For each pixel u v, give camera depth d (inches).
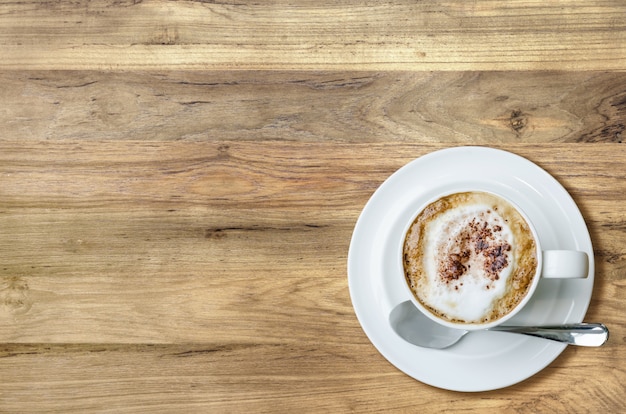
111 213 25.2
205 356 24.7
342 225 24.9
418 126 25.0
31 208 25.3
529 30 25.1
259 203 25.0
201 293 24.9
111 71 25.6
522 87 25.0
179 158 25.3
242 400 24.6
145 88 25.5
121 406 24.7
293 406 24.5
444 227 22.5
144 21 25.7
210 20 25.6
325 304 24.7
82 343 24.9
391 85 25.2
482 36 25.2
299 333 24.7
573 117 24.8
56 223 25.2
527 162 24.0
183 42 25.6
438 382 23.7
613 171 24.6
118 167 25.3
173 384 24.7
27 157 25.4
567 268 21.9
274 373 24.6
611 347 24.1
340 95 25.2
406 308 23.7
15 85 25.7
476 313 22.2
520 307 22.0
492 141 24.9
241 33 25.6
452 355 23.8
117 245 25.1
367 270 24.1
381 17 25.4
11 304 25.0
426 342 23.7
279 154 25.1
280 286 24.8
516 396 24.2
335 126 25.1
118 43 25.7
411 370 23.7
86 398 24.7
